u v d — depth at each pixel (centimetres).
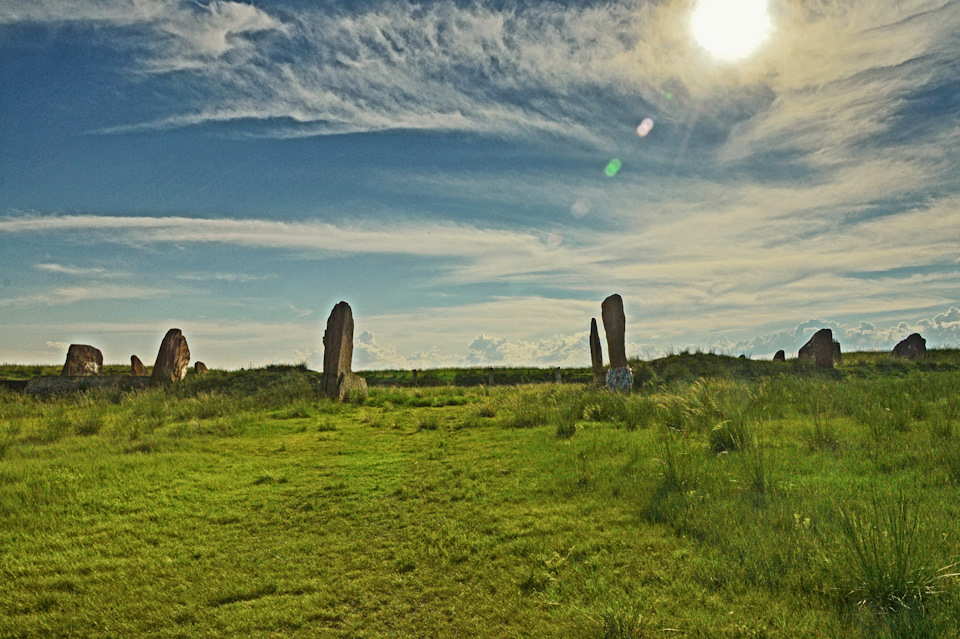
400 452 887
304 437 1029
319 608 402
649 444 770
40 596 421
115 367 2608
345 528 553
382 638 361
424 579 438
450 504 604
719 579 387
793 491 522
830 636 311
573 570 422
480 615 380
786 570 383
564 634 343
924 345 2255
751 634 318
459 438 972
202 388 1845
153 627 384
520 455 790
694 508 507
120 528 554
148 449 915
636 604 364
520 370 2839
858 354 2558
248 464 809
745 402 1001
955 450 600
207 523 572
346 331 1662
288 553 498
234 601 417
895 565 345
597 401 1162
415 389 1870
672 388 1515
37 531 546
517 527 518
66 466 763
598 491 594
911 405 865
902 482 532
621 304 1656
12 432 1066
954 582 338
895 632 304
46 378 1923
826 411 930
